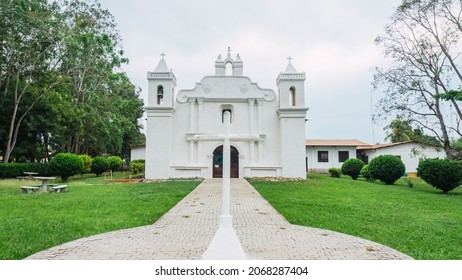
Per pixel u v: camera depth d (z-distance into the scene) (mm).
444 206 11578
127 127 35906
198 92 23750
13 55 22469
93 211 9359
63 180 21016
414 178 26906
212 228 7293
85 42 24109
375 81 24844
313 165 35844
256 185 17562
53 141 30828
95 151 40250
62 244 5961
